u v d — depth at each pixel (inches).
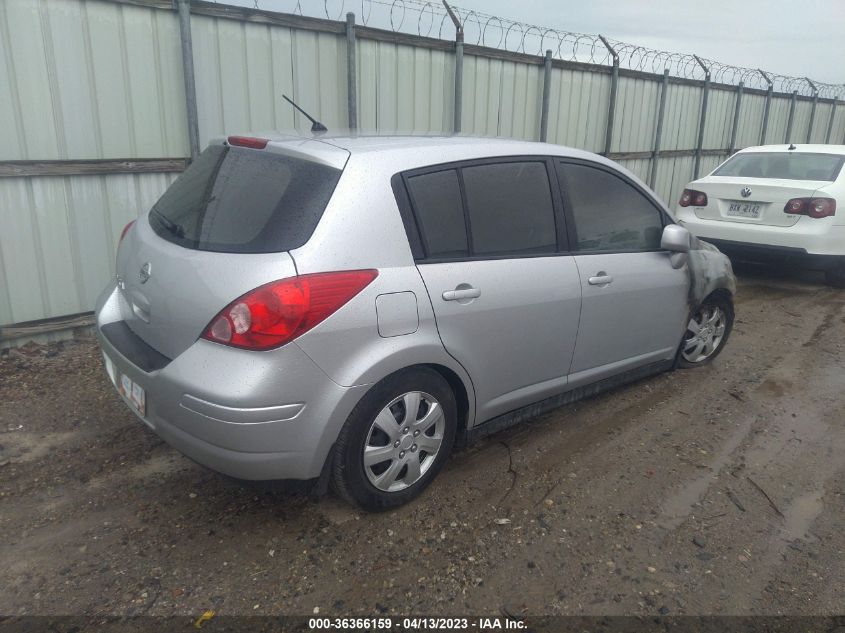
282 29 229.0
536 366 143.6
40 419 157.2
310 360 104.7
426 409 125.6
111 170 200.8
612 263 156.1
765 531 126.4
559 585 109.7
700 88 438.6
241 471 105.9
